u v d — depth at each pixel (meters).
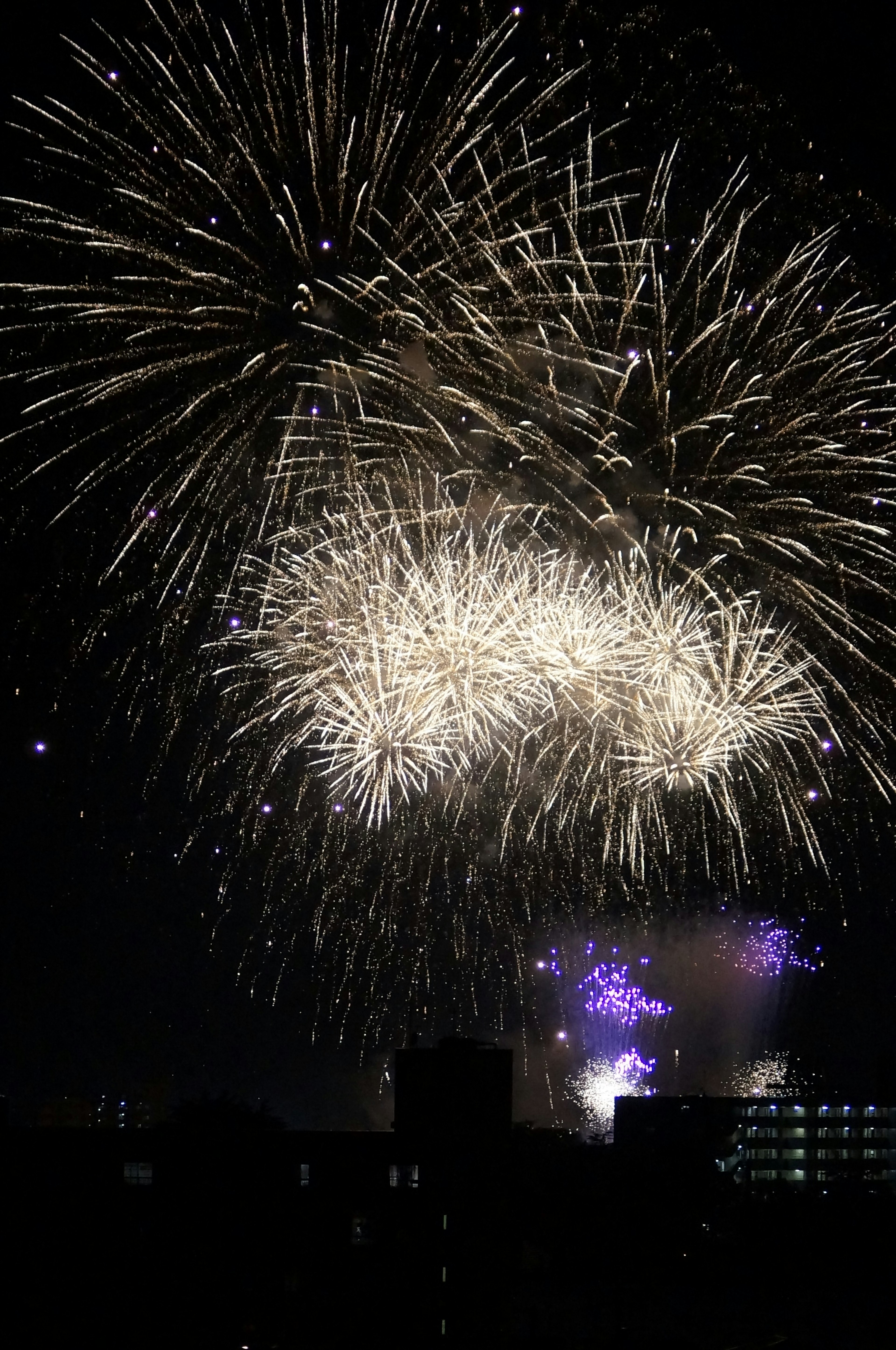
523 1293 67.12
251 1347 49.44
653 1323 64.44
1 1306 49.16
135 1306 49.91
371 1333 51.47
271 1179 52.88
